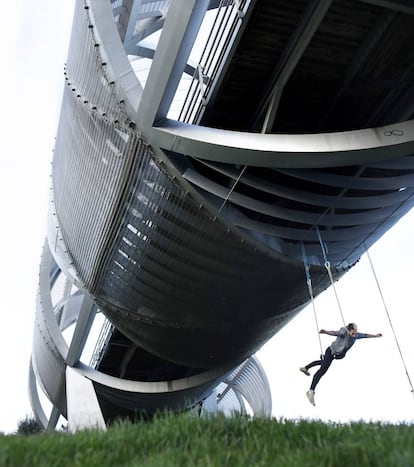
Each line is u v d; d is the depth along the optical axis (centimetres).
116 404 3020
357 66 1380
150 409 3025
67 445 366
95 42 1584
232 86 1470
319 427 398
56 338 2864
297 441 371
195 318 2220
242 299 2058
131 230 1930
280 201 1758
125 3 1831
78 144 2036
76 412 2633
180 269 1961
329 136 1309
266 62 1391
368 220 1777
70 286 3566
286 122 1588
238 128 1627
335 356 962
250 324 2272
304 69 1413
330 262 1952
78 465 310
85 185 2089
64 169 2341
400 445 304
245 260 1822
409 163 1505
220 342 2417
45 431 534
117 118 1571
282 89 1389
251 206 1576
